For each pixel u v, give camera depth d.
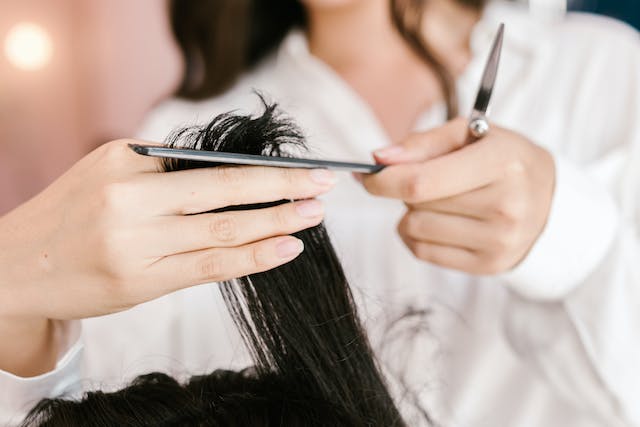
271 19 0.97
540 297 0.67
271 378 0.45
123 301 0.41
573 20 0.95
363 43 0.90
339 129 0.86
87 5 1.67
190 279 0.40
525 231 0.58
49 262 0.41
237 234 0.40
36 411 0.45
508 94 0.88
